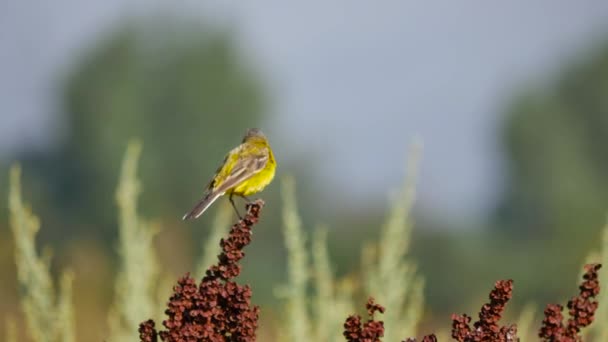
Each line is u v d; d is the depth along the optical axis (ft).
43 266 36.47
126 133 182.29
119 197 37.91
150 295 37.93
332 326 36.22
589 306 23.63
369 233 136.26
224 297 25.04
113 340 36.76
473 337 24.45
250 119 193.98
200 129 187.52
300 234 37.24
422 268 140.15
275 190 141.69
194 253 98.43
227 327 25.08
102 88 186.80
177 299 25.09
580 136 193.88
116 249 37.78
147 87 189.16
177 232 102.12
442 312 139.03
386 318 36.47
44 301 36.06
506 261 147.84
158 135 185.37
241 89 194.18
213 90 192.03
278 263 135.23
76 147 180.75
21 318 45.06
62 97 186.09
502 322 55.36
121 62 189.98
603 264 33.45
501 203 179.83
